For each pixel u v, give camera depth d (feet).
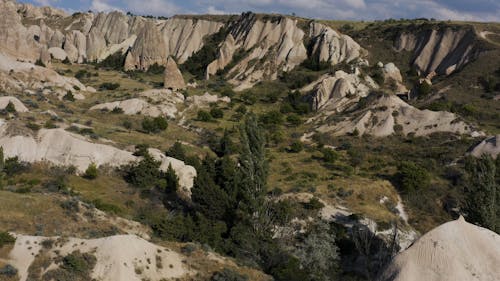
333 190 197.77
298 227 166.91
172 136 269.23
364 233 162.30
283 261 138.31
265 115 311.88
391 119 281.74
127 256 116.98
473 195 142.31
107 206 161.58
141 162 198.49
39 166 203.51
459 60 386.93
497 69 346.13
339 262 150.71
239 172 165.07
